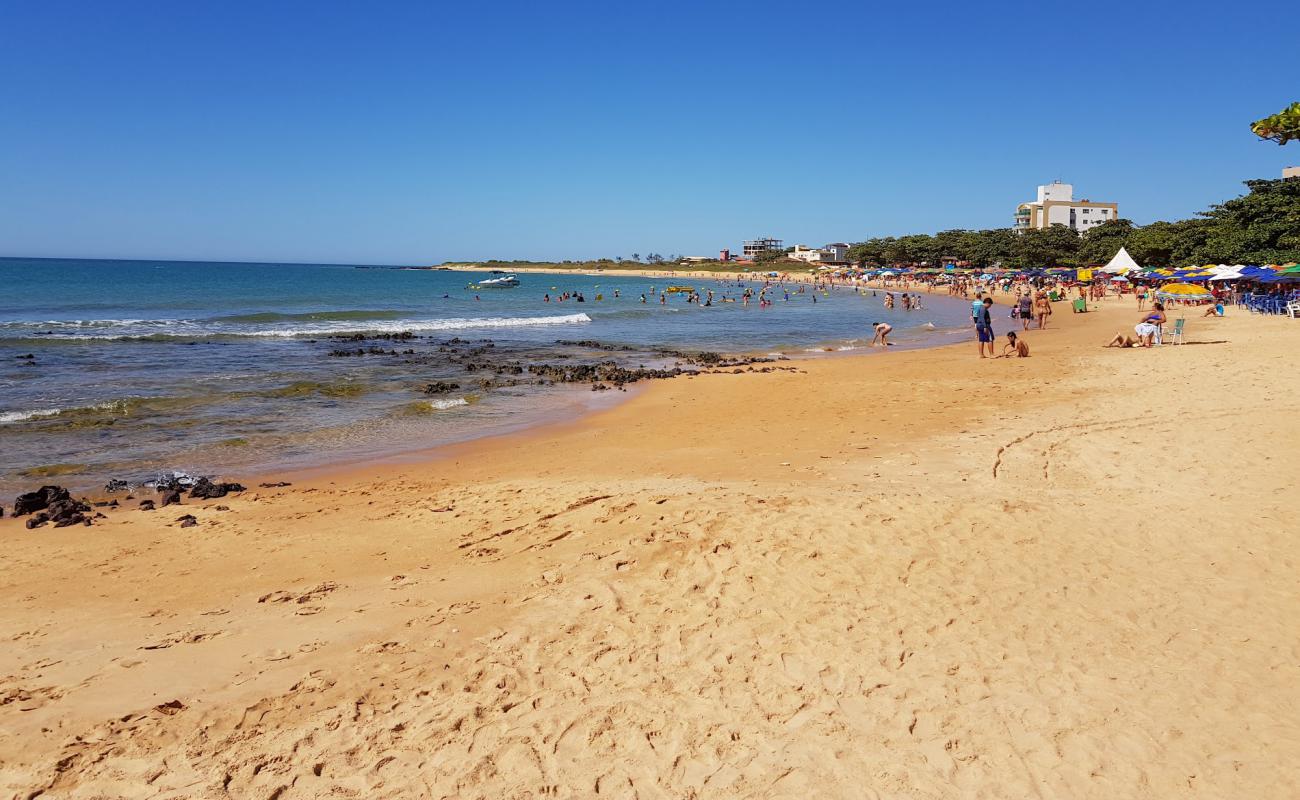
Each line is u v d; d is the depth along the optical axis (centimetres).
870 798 406
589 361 2827
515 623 615
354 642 593
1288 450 989
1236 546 701
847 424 1404
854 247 17200
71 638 621
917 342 3434
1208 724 455
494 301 7281
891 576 668
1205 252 6450
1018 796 404
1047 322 3919
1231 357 2017
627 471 1131
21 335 3186
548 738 466
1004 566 682
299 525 931
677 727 474
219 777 430
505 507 938
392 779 430
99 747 457
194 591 725
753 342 3591
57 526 930
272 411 1744
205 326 3956
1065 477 952
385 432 1544
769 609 619
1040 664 528
